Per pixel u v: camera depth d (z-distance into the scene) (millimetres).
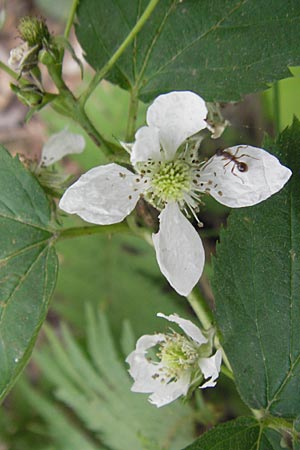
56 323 263
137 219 150
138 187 139
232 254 139
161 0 149
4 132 298
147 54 150
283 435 137
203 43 147
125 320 210
